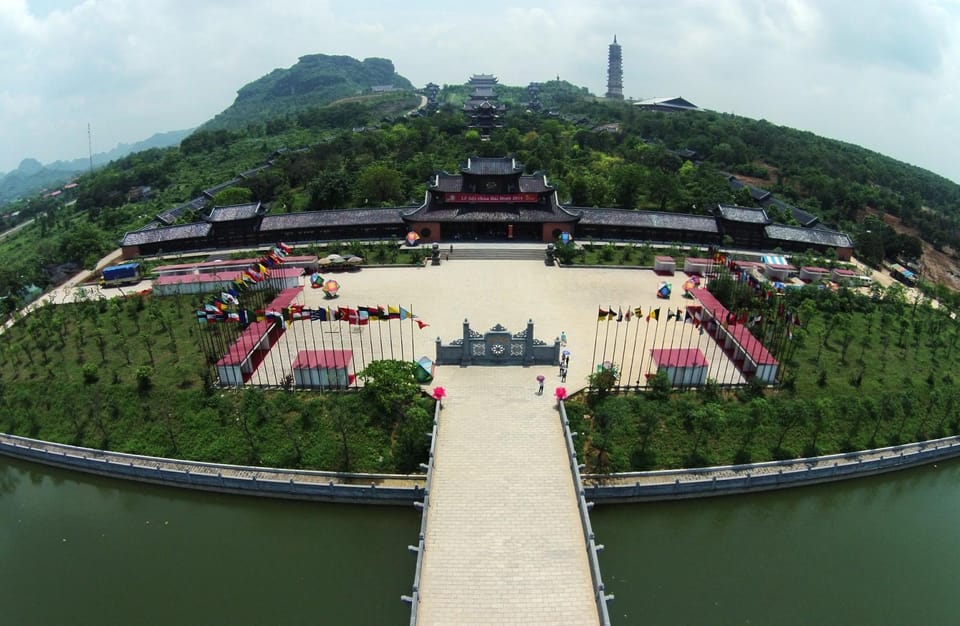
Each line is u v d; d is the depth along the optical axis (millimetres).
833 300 91188
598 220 124688
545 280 102688
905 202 167250
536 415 61688
